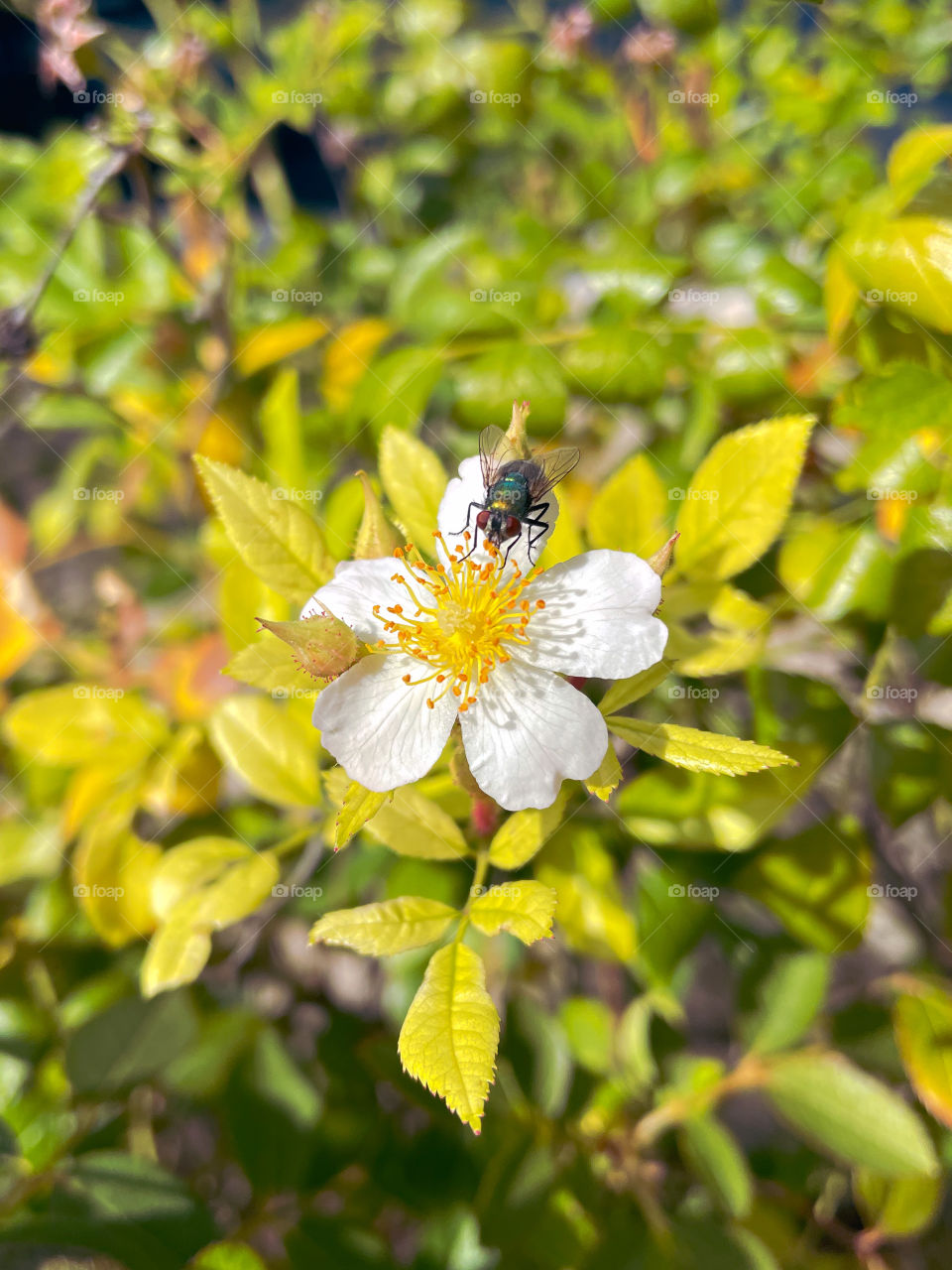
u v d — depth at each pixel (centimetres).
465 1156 16
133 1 26
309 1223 15
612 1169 16
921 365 14
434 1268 15
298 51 25
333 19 24
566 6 27
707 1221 15
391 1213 18
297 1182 15
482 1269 15
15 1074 16
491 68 24
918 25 24
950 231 13
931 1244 18
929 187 14
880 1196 15
